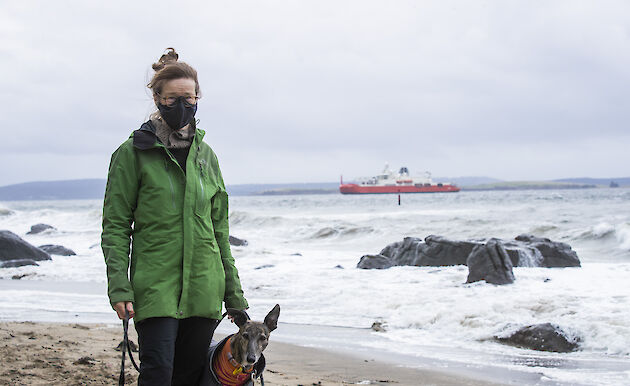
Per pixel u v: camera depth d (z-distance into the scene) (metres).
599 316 9.26
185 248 3.42
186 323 3.52
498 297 11.12
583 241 23.95
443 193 163.12
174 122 3.52
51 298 12.97
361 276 15.11
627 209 41.88
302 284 14.23
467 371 7.21
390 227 31.33
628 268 14.77
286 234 32.12
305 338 9.32
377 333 9.65
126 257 3.42
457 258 16.50
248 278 15.28
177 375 3.65
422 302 11.33
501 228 29.61
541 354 8.12
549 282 12.80
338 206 76.00
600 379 6.79
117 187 3.43
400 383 6.65
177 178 3.49
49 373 6.20
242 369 3.54
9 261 18.19
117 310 3.30
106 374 6.23
